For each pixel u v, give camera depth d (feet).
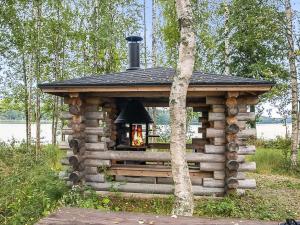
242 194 24.29
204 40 56.13
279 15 43.75
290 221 9.04
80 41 55.42
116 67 58.23
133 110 28.07
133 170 25.36
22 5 50.24
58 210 10.78
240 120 24.29
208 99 24.40
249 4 48.73
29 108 52.24
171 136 17.78
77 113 24.53
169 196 24.13
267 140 65.51
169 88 22.47
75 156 24.11
